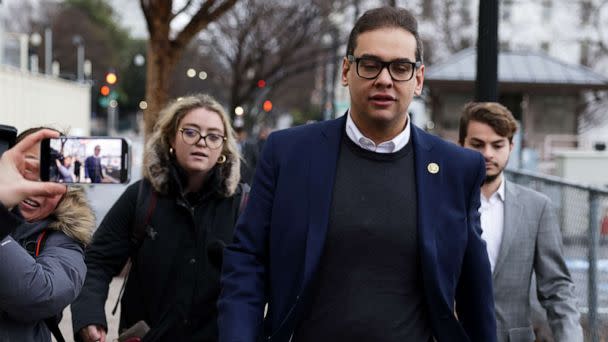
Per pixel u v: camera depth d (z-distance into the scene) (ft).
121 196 12.67
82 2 264.93
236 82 88.07
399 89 8.92
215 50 96.84
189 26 33.42
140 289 12.36
